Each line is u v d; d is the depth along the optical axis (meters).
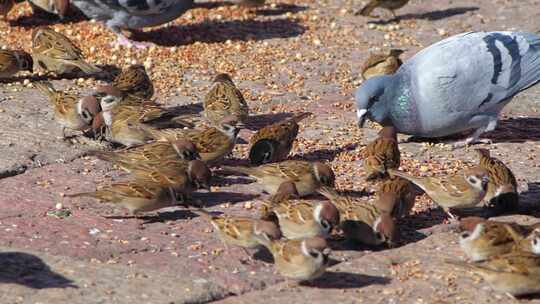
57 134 15.34
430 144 15.61
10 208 12.66
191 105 17.06
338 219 11.50
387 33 21.33
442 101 14.80
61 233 11.99
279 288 10.82
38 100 16.84
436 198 12.67
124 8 19.34
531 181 14.12
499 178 13.10
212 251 11.66
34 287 10.56
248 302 10.47
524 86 15.11
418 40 20.95
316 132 15.97
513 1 23.48
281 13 22.44
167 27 21.27
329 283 10.94
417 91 14.81
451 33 21.39
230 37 20.72
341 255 11.67
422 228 12.53
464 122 15.16
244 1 21.72
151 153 13.55
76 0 19.53
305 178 13.08
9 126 15.48
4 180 13.59
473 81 14.83
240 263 11.37
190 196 12.88
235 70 18.83
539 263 10.44
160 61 19.23
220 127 14.20
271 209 11.84
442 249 11.84
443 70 14.71
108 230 12.16
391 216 11.95
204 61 19.27
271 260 11.48
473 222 11.27
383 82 14.97
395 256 11.63
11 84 17.64
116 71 18.70
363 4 23.25
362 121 15.02
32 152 14.52
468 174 12.48
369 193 13.55
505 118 17.12
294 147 15.28
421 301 10.55
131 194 12.20
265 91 17.81
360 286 10.87
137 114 14.72
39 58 17.92
